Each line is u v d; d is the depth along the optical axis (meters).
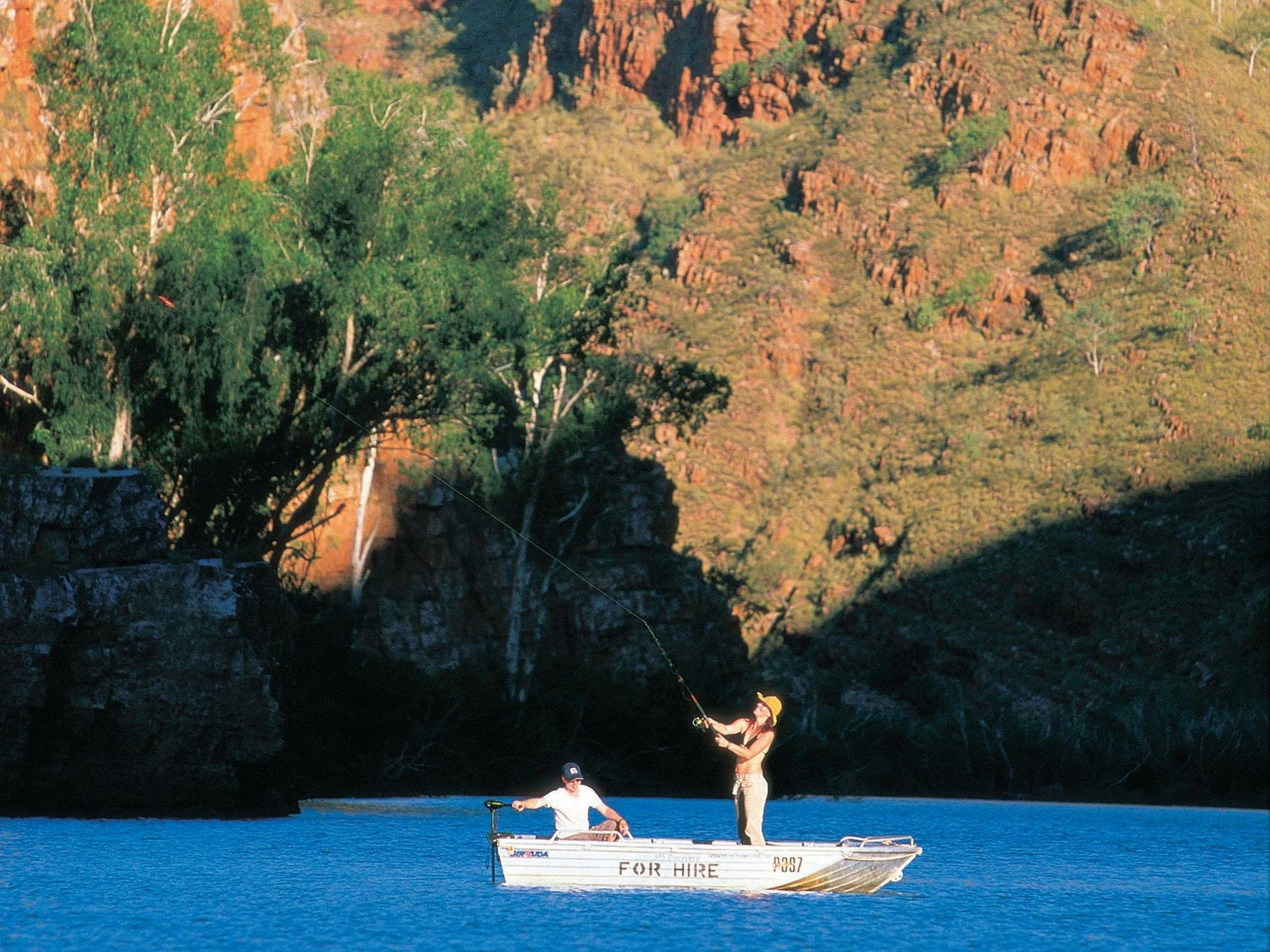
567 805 62.38
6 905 53.62
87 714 92.25
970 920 56.97
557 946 46.78
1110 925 57.28
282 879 63.56
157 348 130.12
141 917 51.31
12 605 89.56
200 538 135.75
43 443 130.62
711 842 61.69
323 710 141.50
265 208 144.88
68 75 137.38
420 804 129.25
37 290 125.50
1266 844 113.44
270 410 137.75
